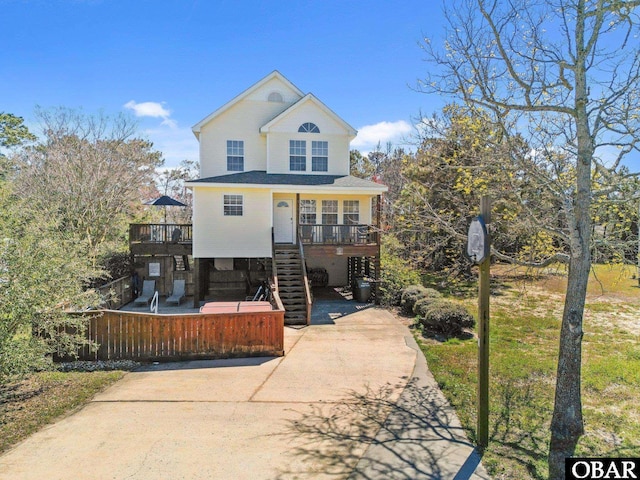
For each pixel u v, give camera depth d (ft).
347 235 54.49
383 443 16.49
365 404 20.59
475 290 57.21
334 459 15.28
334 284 65.26
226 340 29.22
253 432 17.52
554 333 34.71
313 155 59.72
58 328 27.58
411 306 43.01
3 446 16.28
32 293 21.35
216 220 51.26
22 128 83.10
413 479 13.89
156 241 55.93
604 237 19.60
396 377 24.68
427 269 63.52
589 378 23.47
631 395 21.22
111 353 28.55
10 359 20.31
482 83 18.61
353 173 118.93
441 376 24.38
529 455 15.38
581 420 16.39
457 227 24.89
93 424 18.29
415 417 18.97
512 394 21.35
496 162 18.94
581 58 15.56
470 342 32.24
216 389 22.90
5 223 22.00
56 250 23.06
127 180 70.44
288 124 58.90
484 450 15.81
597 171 18.67
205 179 53.11
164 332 28.71
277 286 44.01
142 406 20.42
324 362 27.86
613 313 43.24
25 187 60.29
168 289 58.75
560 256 17.83
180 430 17.70
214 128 60.18
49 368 25.22
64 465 14.82
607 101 16.74
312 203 57.88
